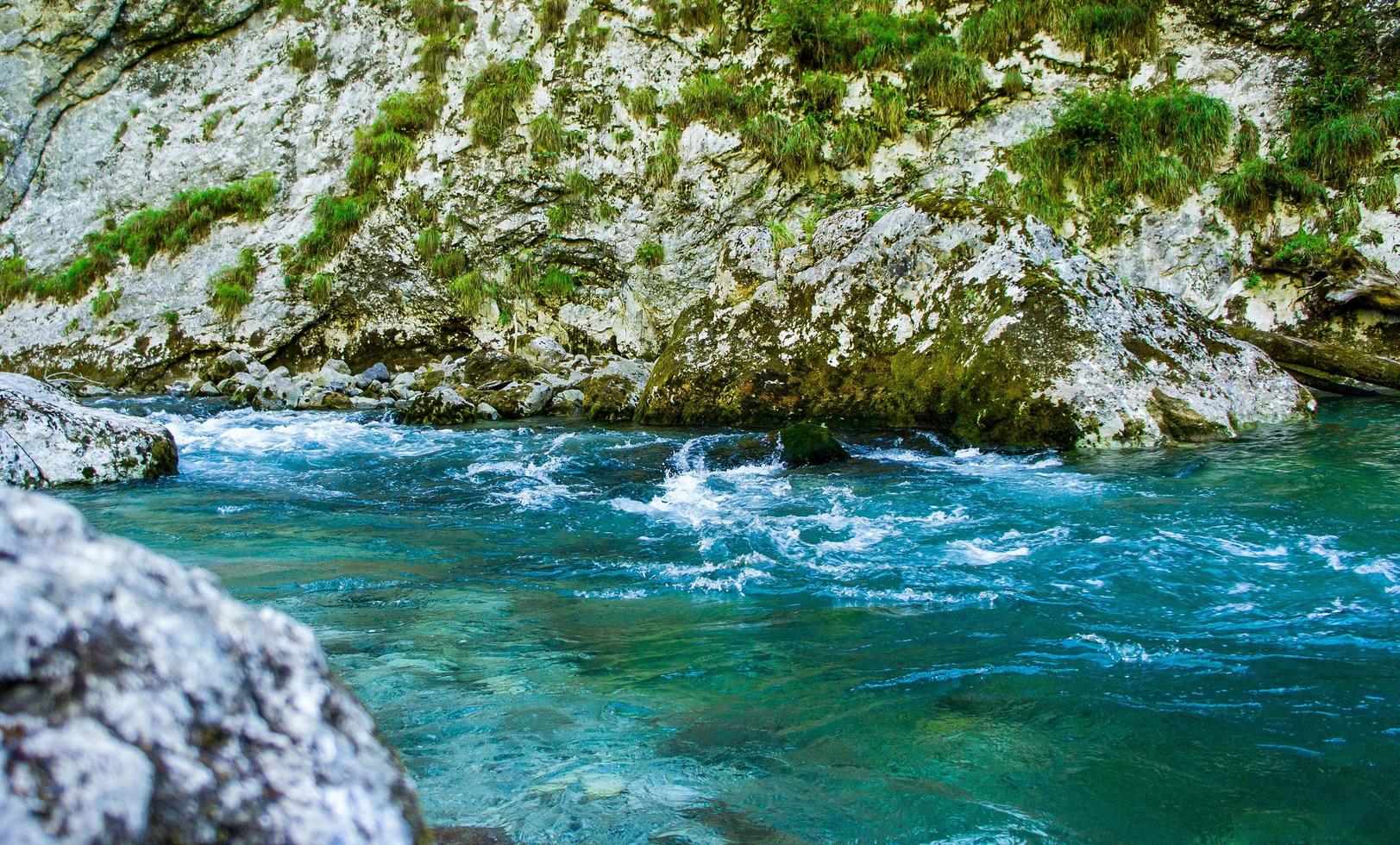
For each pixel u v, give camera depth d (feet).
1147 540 14.71
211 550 15.03
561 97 49.85
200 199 51.21
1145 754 7.49
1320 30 42.09
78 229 52.80
